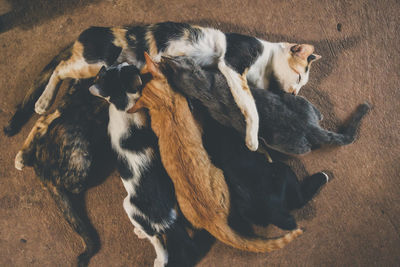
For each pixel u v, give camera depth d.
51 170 1.15
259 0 1.23
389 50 1.23
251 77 1.16
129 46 1.12
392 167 1.22
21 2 1.22
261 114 1.10
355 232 1.21
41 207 1.22
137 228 1.17
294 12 1.23
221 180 1.10
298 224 1.21
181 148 1.07
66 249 1.22
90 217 1.21
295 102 1.10
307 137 1.11
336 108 1.22
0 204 1.22
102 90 1.07
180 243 1.14
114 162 1.21
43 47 1.22
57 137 1.13
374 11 1.23
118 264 1.21
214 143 1.12
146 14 1.22
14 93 1.22
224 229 1.09
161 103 1.08
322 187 1.21
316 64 1.22
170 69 1.07
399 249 1.21
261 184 1.12
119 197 1.21
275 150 1.21
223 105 1.10
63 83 1.21
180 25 1.12
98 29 1.12
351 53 1.23
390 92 1.22
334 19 1.22
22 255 1.22
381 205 1.22
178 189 1.10
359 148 1.22
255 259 1.21
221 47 1.12
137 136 1.12
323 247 1.21
